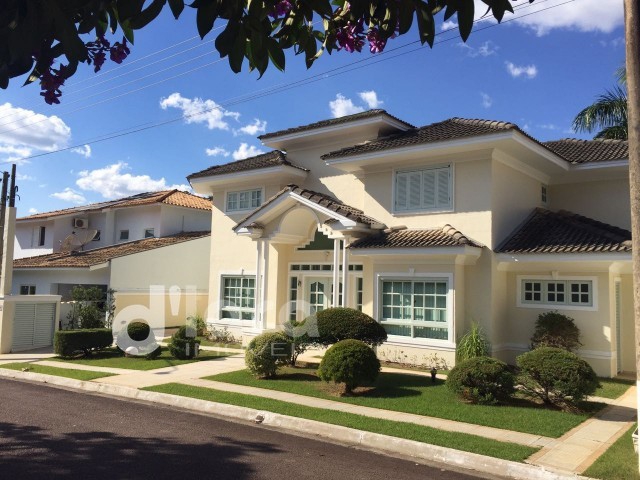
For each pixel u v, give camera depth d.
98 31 2.82
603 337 13.28
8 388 12.05
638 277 6.73
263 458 7.21
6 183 17.78
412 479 6.58
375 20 3.33
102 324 19.52
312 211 16.25
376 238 14.95
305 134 18.09
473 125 14.62
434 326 13.95
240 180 19.55
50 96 2.65
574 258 12.96
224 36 2.63
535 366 9.72
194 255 23.64
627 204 15.32
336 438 8.38
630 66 6.79
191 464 6.85
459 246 13.10
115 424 8.88
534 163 15.19
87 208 28.81
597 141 17.38
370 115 16.55
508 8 2.54
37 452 7.20
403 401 10.28
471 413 9.38
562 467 6.84
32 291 24.36
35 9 2.24
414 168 15.24
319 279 17.88
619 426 8.90
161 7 2.50
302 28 3.40
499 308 14.12
